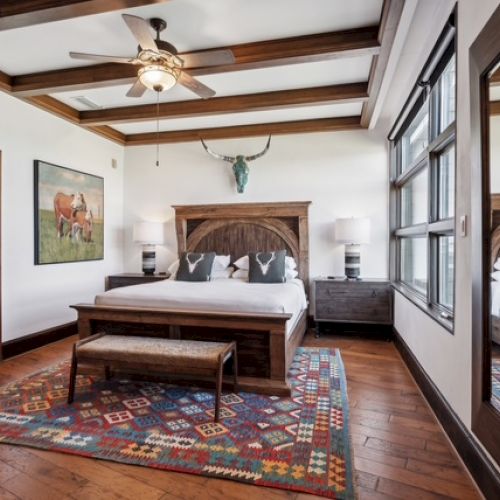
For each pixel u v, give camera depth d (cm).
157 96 388
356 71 344
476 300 175
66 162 448
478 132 172
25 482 173
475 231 176
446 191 274
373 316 431
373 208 478
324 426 222
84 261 478
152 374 294
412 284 397
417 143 362
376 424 227
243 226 510
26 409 245
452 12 214
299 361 346
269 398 262
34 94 359
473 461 174
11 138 371
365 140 480
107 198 528
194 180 538
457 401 204
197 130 517
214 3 241
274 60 288
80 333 316
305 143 498
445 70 264
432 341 255
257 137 514
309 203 486
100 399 261
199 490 167
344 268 486
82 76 334
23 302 384
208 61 261
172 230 546
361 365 339
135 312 298
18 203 379
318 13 253
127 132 536
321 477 174
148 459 189
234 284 405
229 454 193
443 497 162
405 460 189
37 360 354
